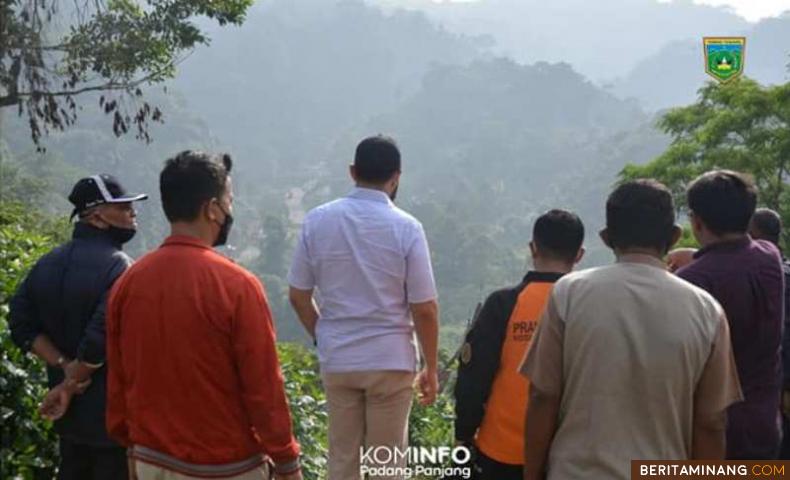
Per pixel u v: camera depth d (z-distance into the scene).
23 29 10.81
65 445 3.19
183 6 12.59
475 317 3.27
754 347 2.89
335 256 3.59
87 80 12.39
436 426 6.42
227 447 2.48
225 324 2.46
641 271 2.43
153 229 75.19
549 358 2.46
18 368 3.74
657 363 2.33
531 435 2.49
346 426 3.69
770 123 22.59
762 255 2.93
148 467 2.47
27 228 11.91
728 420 2.87
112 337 2.60
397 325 3.61
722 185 2.92
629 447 2.34
